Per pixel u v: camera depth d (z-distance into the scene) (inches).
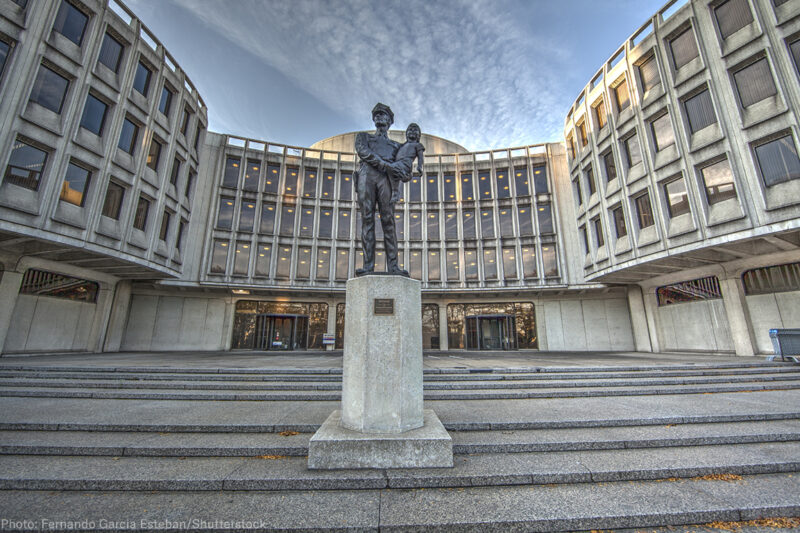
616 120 676.7
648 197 616.7
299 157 1000.2
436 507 115.0
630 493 124.9
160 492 127.1
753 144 476.1
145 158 636.1
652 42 600.1
